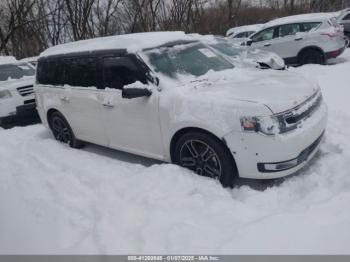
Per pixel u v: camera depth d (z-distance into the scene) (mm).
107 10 22391
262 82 4078
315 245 2617
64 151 5566
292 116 3492
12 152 5605
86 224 3332
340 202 3096
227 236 2855
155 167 4148
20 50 22234
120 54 4492
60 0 22062
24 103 7832
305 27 11734
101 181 4160
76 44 5512
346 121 5359
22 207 3725
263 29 12617
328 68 9906
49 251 2959
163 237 2922
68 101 5367
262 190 3797
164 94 4043
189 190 3654
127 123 4520
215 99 3680
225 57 5195
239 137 3477
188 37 5152
